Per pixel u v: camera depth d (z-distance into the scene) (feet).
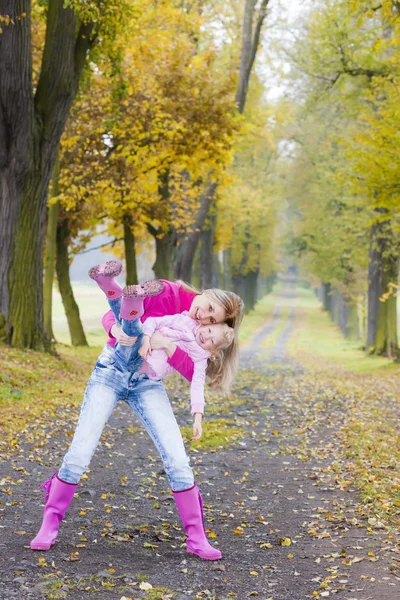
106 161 69.72
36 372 45.42
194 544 14.73
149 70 69.41
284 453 27.71
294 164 147.84
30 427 29.27
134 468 23.93
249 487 22.07
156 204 78.95
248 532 17.04
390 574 13.57
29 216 50.39
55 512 14.43
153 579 13.08
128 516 17.94
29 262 51.01
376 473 22.88
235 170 150.51
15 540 14.84
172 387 51.37
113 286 13.07
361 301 124.26
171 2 73.82
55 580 12.43
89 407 14.28
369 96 60.59
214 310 14.10
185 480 14.62
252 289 227.20
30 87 46.62
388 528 16.71
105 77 65.31
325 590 12.80
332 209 117.70
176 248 95.86
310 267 182.80
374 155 54.75
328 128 110.73
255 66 106.22
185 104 68.59
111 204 73.92
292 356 103.55
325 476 23.29
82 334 87.20
